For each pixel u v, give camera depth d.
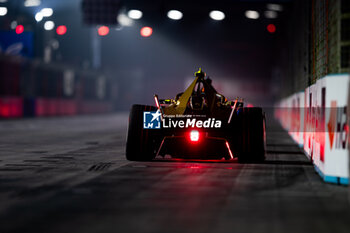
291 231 13.84
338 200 18.19
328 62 26.78
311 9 39.88
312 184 21.77
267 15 99.56
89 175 24.12
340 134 21.73
